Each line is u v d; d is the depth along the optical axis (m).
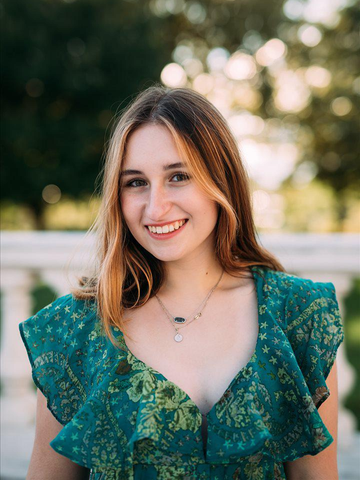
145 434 1.23
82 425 1.29
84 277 1.57
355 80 16.48
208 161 1.39
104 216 1.47
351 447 2.56
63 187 14.88
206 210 1.39
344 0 16.66
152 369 1.33
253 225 1.56
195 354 1.39
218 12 18.08
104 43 14.45
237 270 1.52
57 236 2.62
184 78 18.03
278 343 1.34
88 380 1.37
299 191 17.38
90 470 1.45
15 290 2.67
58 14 14.50
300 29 17.53
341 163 16.72
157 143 1.35
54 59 14.30
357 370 5.13
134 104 1.44
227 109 18.16
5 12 14.43
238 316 1.44
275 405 1.31
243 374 1.31
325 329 1.39
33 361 1.42
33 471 1.42
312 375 1.35
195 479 1.27
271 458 1.31
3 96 14.84
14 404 2.72
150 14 15.85
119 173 1.39
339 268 2.43
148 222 1.37
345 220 17.06
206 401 1.33
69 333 1.43
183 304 1.47
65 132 14.44
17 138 14.08
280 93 17.91
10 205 15.77
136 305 1.47
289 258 2.44
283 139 17.56
